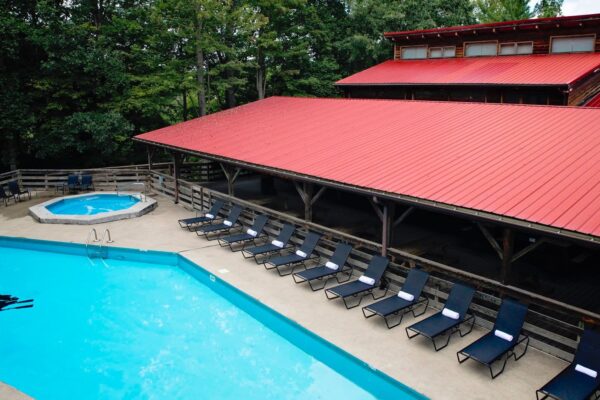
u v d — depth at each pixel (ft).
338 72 118.73
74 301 39.01
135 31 88.43
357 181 34.91
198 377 28.81
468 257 42.11
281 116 62.80
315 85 110.22
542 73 61.62
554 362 26.73
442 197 29.50
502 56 74.90
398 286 35.68
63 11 84.89
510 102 65.16
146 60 88.84
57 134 75.77
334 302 34.83
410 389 24.73
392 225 35.65
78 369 29.91
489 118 43.86
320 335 30.09
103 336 33.63
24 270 45.39
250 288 37.40
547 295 35.32
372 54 109.50
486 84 62.85
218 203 54.19
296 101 71.10
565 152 32.94
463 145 38.09
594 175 28.78
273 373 29.07
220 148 52.90
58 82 76.69
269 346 32.09
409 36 85.81
